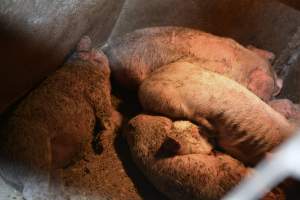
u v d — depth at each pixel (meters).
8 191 2.59
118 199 2.85
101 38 3.33
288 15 3.46
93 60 3.03
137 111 3.23
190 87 2.90
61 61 2.98
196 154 2.84
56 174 2.70
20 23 2.34
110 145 3.03
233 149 2.96
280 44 3.57
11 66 2.45
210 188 2.72
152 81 2.96
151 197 2.90
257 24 3.49
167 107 2.90
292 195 2.71
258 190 2.66
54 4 2.52
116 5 3.22
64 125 2.79
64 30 2.75
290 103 3.25
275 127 2.90
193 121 2.96
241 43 3.57
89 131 2.94
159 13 3.42
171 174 2.76
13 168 2.56
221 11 3.42
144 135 2.86
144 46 3.14
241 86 3.00
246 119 2.89
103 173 2.92
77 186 2.82
